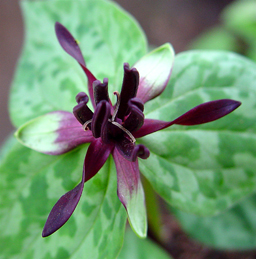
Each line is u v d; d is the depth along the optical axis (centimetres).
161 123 15
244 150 17
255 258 24
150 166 17
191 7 43
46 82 18
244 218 22
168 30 42
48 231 14
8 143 24
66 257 16
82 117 15
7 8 42
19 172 17
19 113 18
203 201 17
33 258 16
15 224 17
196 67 17
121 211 16
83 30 18
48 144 16
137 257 21
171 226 26
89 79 16
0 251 16
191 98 17
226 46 35
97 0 18
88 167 15
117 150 16
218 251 25
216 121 17
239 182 17
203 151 17
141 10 43
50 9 19
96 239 16
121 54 18
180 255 25
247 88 17
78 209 16
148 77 16
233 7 34
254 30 32
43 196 17
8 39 40
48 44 18
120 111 16
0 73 38
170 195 17
